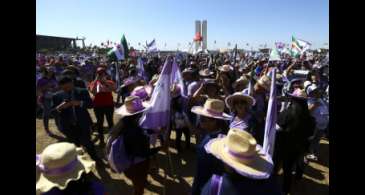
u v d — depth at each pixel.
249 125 3.48
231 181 2.03
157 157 6.07
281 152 3.96
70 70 5.50
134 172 3.51
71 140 5.15
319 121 5.52
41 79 8.13
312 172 5.43
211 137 2.65
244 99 3.53
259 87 4.75
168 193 4.59
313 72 8.26
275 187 2.08
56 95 5.21
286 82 7.96
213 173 2.43
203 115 3.02
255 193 1.97
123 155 3.40
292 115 3.88
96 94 6.50
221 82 6.43
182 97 5.84
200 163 2.55
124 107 3.53
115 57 10.85
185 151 6.42
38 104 9.62
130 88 6.98
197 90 5.75
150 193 4.60
